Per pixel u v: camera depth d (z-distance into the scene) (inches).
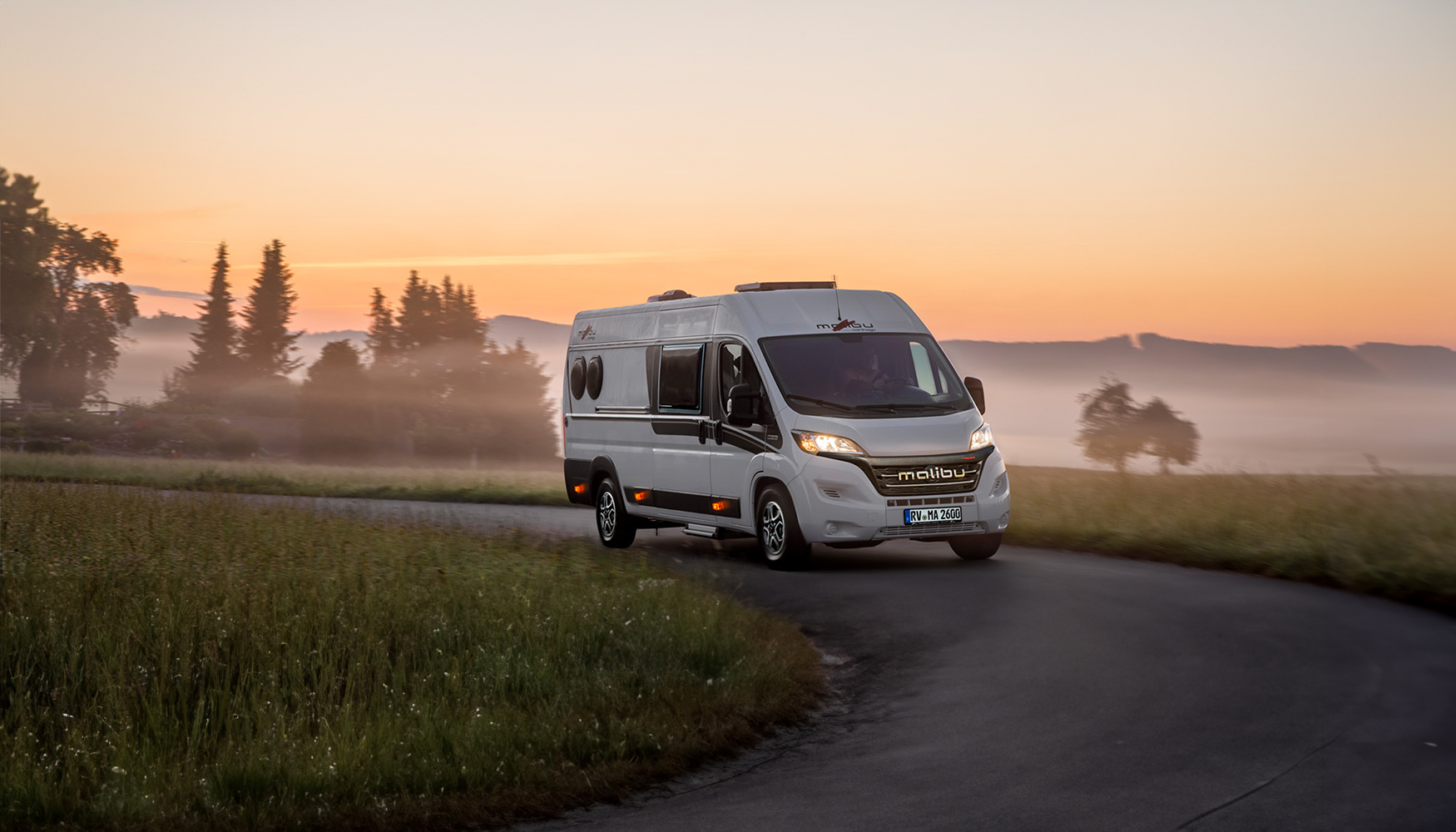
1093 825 204.8
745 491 551.8
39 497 688.4
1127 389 3956.7
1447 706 273.6
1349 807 208.4
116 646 305.4
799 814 219.8
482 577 417.1
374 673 303.3
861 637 390.0
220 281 7701.8
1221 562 515.8
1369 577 443.8
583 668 311.7
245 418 6378.0
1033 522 636.7
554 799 228.8
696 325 594.9
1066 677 319.0
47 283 4960.6
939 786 232.7
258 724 260.7
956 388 553.3
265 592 363.9
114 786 219.0
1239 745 248.7
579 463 687.7
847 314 568.1
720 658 326.6
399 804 218.4
